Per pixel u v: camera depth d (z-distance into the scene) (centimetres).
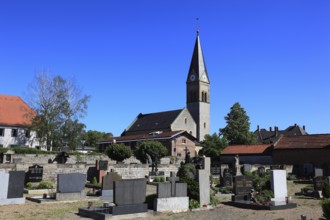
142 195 1773
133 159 5791
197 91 10400
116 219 1667
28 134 6228
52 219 1661
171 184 1917
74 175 2317
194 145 7681
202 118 10325
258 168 4547
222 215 1819
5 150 4803
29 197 2317
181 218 1723
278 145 5862
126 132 9856
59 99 5881
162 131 8775
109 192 2395
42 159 4881
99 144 8719
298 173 5012
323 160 5312
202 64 10625
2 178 2053
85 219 1673
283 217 1759
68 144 5809
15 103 6638
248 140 7556
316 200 2477
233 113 7775
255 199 2162
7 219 1630
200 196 2033
